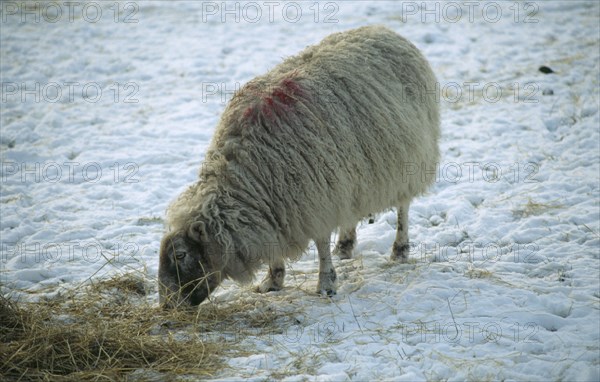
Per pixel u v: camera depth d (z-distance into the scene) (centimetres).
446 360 944
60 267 1336
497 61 2417
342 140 1114
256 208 1071
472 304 1112
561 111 2022
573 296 1134
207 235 1045
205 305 1125
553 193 1572
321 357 970
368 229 1484
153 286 1255
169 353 985
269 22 2911
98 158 1873
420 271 1244
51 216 1578
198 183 1095
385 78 1201
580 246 1330
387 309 1111
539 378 898
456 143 1889
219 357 984
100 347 976
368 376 913
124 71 2477
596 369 891
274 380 919
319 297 1168
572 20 2753
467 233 1430
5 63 2530
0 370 945
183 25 2908
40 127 2058
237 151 1075
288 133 1083
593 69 2289
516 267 1261
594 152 1761
